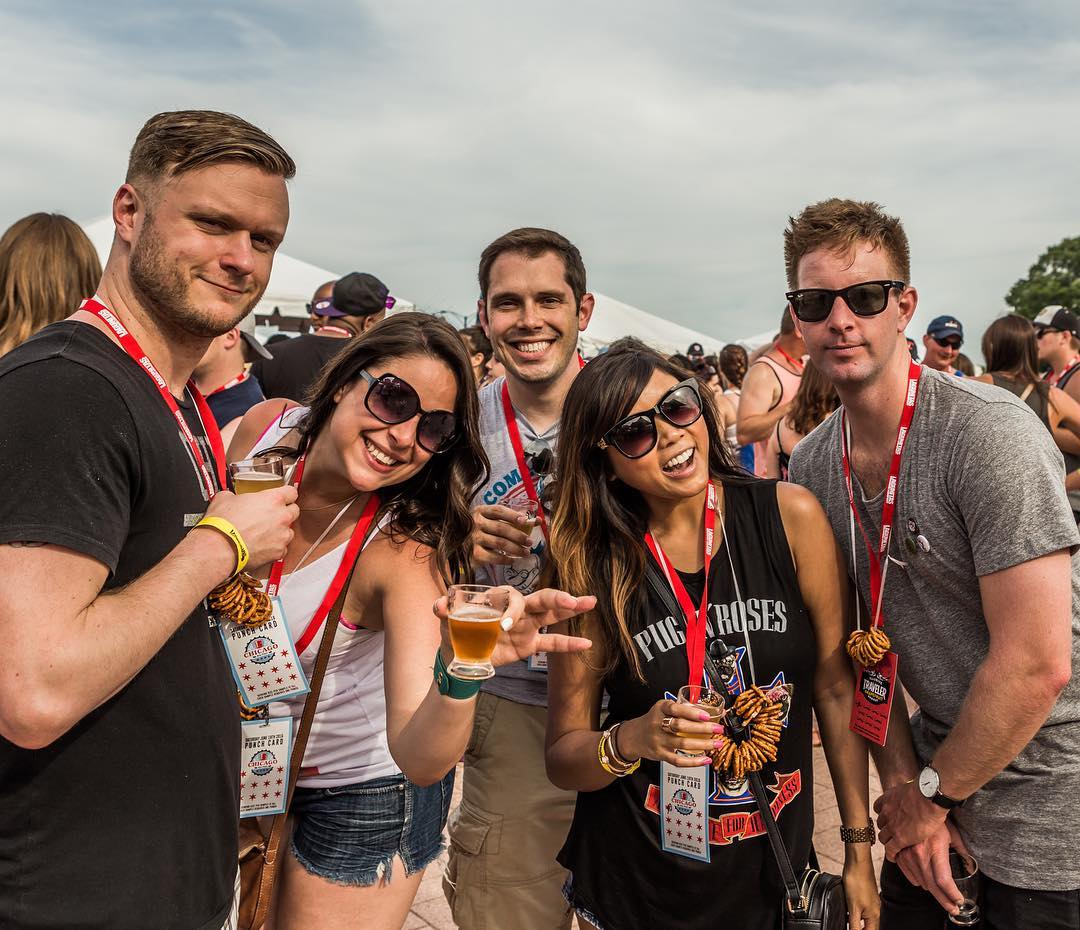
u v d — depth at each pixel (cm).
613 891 217
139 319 169
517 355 309
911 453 224
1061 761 214
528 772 288
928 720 242
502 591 172
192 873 161
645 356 224
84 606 136
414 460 212
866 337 224
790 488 231
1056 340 728
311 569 220
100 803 148
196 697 161
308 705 218
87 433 141
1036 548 198
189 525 163
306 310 1154
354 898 228
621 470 221
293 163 177
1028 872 216
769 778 211
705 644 217
